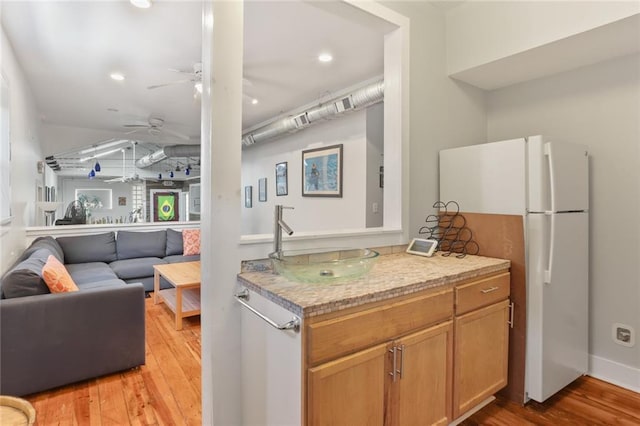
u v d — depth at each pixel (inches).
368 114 156.8
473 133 114.1
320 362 50.0
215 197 63.9
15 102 120.0
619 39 82.8
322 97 169.8
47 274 92.8
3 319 82.0
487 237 89.7
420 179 98.2
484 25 96.9
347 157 166.6
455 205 98.0
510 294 84.4
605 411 81.2
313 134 188.5
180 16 96.4
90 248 175.3
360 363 54.3
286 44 114.2
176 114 202.1
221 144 64.2
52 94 165.6
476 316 74.4
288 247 75.4
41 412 80.1
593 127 97.5
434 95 101.9
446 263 80.3
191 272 148.2
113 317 95.5
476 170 93.0
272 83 150.6
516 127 113.2
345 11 85.0
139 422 76.8
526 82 110.5
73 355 90.4
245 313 64.9
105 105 184.1
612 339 94.3
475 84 113.0
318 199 184.9
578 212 90.7
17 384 83.6
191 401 84.8
